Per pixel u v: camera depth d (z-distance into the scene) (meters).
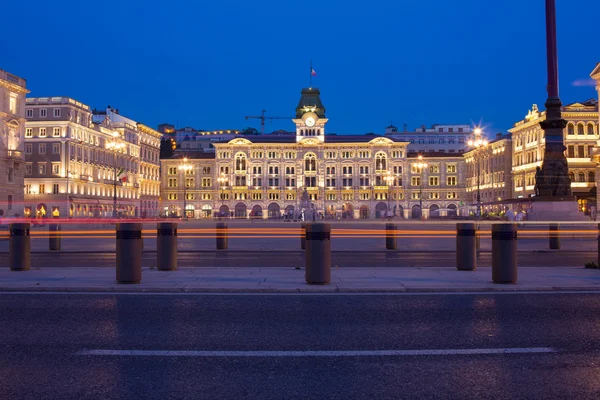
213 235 42.88
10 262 15.27
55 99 94.81
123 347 7.20
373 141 133.75
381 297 11.05
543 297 11.04
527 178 98.25
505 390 5.64
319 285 12.34
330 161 134.88
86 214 99.94
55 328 8.24
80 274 14.36
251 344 7.35
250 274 14.46
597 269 15.53
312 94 138.50
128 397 5.42
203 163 138.50
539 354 6.90
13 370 6.23
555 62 47.91
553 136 48.22
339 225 68.56
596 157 77.25
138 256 12.63
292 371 6.22
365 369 6.29
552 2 46.69
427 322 8.69
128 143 120.25
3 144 76.81
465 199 134.62
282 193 133.88
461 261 15.34
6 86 77.31
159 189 138.50
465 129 172.25
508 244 12.62
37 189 93.88
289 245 29.59
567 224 47.09
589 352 6.99
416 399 5.40
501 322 8.68
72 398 5.39
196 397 5.43
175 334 7.89
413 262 19.48
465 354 6.88
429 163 136.50
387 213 127.06
